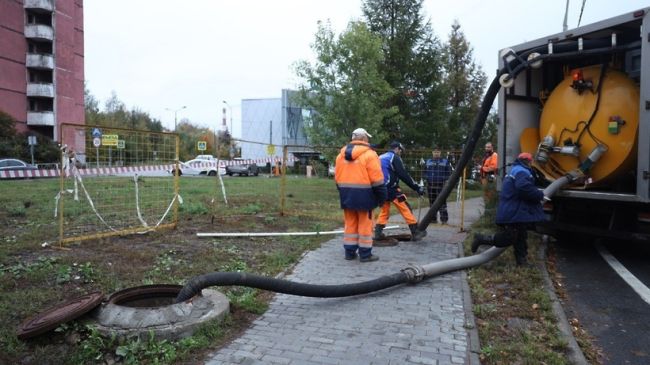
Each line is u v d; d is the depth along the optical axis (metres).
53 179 27.44
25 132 43.88
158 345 3.95
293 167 18.59
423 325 4.59
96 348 3.88
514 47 8.32
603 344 4.40
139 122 73.00
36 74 48.94
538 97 9.23
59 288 5.42
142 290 4.78
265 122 68.56
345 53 19.28
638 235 7.38
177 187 9.42
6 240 7.76
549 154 8.45
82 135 8.80
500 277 6.18
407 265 6.82
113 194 12.34
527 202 6.63
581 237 9.02
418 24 24.47
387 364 3.79
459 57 34.50
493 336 4.38
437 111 24.53
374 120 19.36
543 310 5.03
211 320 4.34
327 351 4.00
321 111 19.52
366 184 6.79
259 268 6.55
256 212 12.03
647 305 5.44
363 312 4.93
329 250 7.76
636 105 7.46
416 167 11.58
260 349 4.03
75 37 52.59
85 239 7.89
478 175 19.08
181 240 8.12
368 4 24.89
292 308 5.03
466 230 9.88
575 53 7.54
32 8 47.28
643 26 6.77
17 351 3.89
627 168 7.70
